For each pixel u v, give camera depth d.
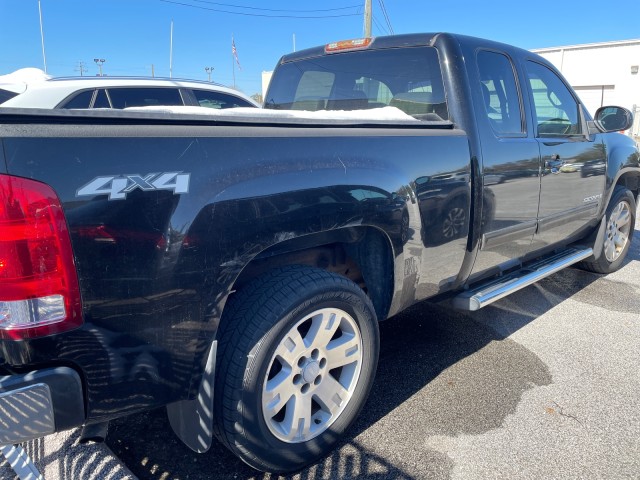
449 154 2.92
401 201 2.62
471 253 3.20
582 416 2.88
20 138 1.58
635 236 7.26
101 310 1.73
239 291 2.27
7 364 1.68
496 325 4.14
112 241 1.72
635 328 4.10
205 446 2.08
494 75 3.47
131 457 2.51
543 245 4.05
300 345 2.31
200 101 6.59
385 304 2.82
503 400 3.04
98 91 5.91
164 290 1.84
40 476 2.08
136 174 1.76
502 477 2.41
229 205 1.96
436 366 3.45
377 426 2.79
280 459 2.29
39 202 1.59
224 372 2.11
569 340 3.87
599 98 30.72
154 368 1.89
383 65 3.60
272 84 4.49
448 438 2.69
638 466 2.49
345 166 2.37
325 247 2.78
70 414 1.72
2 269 1.59
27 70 6.61
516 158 3.41
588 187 4.38
